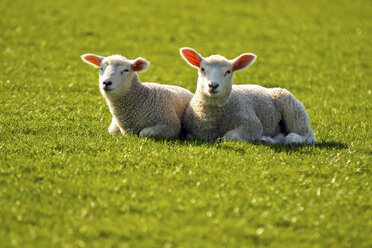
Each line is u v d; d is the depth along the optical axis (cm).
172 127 1306
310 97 2072
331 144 1327
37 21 3800
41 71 2373
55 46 3106
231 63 1230
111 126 1377
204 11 4653
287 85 2322
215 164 1096
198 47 3366
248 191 973
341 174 1090
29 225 810
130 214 866
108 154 1133
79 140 1238
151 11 4534
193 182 1011
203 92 1241
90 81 2216
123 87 1252
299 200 948
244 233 815
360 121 1652
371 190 1008
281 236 811
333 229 839
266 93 1359
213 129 1284
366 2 5334
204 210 888
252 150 1191
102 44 3284
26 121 1415
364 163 1159
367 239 808
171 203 905
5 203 878
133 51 3167
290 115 1341
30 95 1842
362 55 3180
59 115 1553
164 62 2900
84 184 973
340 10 4891
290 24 4231
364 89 2284
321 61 2994
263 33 3869
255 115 1296
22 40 3184
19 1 4469
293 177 1053
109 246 757
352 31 3994
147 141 1227
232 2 5144
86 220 834
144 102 1289
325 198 963
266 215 873
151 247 767
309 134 1362
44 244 758
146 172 1053
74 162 1083
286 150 1243
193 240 787
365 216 889
